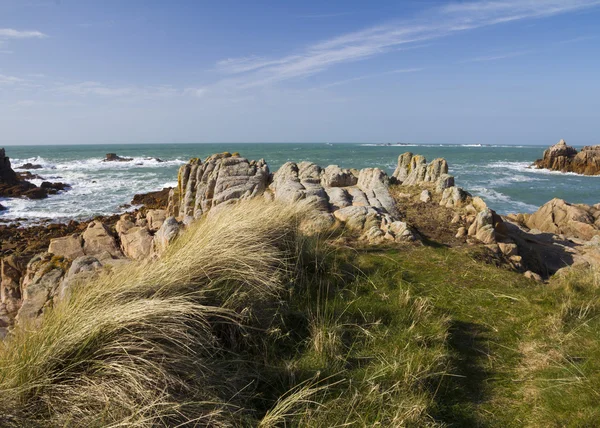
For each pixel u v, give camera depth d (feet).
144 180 134.62
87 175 152.56
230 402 11.12
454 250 24.80
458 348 14.64
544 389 11.94
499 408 11.57
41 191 104.68
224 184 38.17
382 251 23.62
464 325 16.21
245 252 17.11
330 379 12.28
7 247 56.70
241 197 36.70
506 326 16.10
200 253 16.26
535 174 161.99
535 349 14.28
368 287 18.81
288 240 20.99
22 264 34.86
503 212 81.15
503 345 14.82
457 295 18.58
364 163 197.57
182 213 42.88
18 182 119.44
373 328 15.15
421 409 10.75
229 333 13.96
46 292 26.30
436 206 35.86
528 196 101.65
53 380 10.29
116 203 93.40
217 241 17.17
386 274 20.38
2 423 8.94
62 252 34.14
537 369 13.17
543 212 48.03
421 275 20.66
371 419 10.66
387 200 33.83
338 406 11.05
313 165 42.22
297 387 11.85
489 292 18.86
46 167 191.93
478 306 17.71
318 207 29.09
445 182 40.55
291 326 15.33
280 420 10.53
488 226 28.58
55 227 67.77
